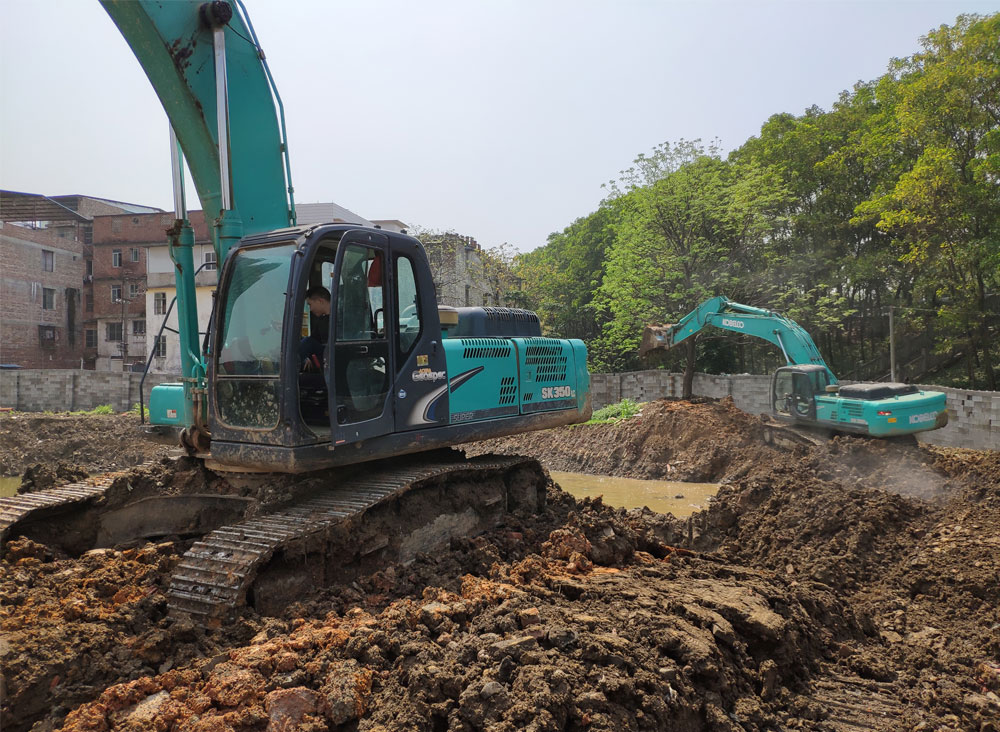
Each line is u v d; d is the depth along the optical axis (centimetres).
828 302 2458
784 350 1570
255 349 542
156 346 648
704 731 418
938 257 2125
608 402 2459
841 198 2697
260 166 611
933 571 731
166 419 704
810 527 878
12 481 1603
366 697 387
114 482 638
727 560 777
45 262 4122
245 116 599
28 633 410
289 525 514
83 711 368
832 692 514
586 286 3838
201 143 584
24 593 468
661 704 399
